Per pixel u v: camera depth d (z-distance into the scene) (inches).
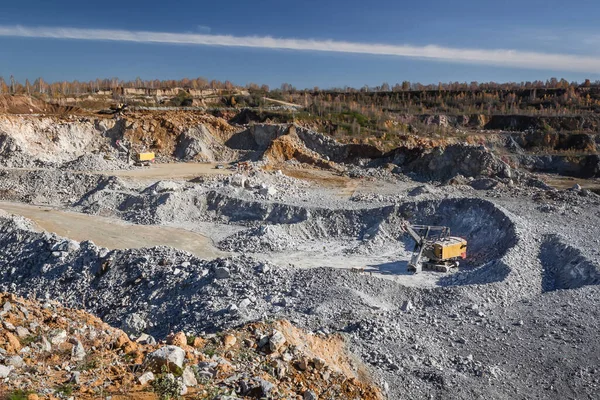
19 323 551.5
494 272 1195.9
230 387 478.6
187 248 1508.4
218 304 951.6
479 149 2219.5
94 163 2357.3
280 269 1102.4
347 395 563.8
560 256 1261.1
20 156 2379.4
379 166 2461.9
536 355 773.9
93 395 426.3
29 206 1877.5
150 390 442.0
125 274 1125.7
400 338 784.3
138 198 1855.3
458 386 674.8
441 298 1013.8
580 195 1845.5
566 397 683.4
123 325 956.6
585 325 860.6
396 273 1321.4
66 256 1208.2
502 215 1496.1
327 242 1598.2
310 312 893.8
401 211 1660.9
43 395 415.5
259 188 1996.8
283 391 509.0
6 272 1216.2
